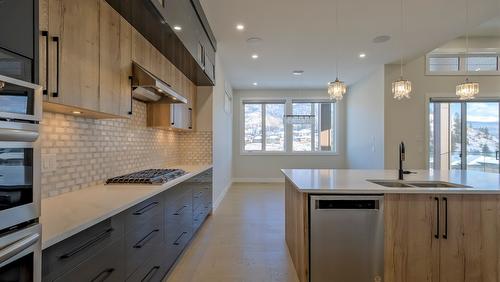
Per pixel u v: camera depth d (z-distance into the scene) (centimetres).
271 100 803
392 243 216
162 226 228
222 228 391
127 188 222
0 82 89
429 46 446
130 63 225
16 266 94
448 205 217
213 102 473
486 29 532
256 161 809
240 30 389
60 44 148
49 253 108
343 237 216
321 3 312
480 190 215
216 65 486
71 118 207
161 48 280
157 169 339
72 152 208
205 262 283
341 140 792
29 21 105
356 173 316
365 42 430
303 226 220
